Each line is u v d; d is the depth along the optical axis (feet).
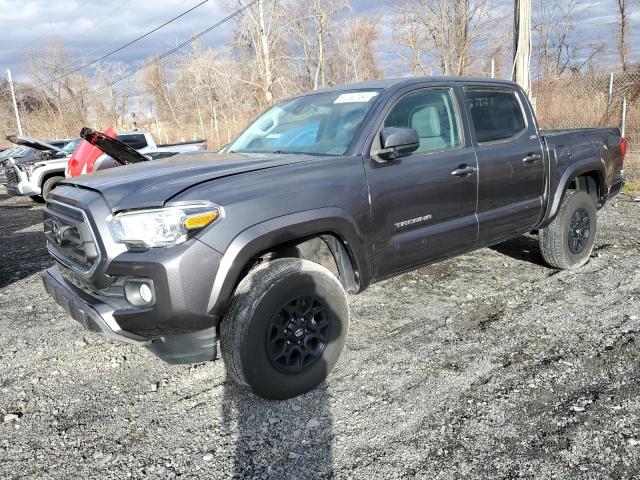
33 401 11.01
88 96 175.63
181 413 10.32
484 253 19.89
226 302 9.50
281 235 9.90
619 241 20.67
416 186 12.25
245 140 14.61
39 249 25.64
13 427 10.09
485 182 13.87
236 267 9.45
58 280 11.40
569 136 16.85
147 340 9.86
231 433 9.59
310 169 10.74
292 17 103.35
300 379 10.50
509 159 14.48
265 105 99.35
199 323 9.37
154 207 9.21
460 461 8.50
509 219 14.75
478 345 12.47
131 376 11.91
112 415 10.37
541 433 9.07
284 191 10.14
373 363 11.83
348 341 12.99
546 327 13.24
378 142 11.84
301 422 9.80
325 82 139.13
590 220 17.51
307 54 124.67
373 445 9.04
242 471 8.57
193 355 9.86
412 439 9.12
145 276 9.09
